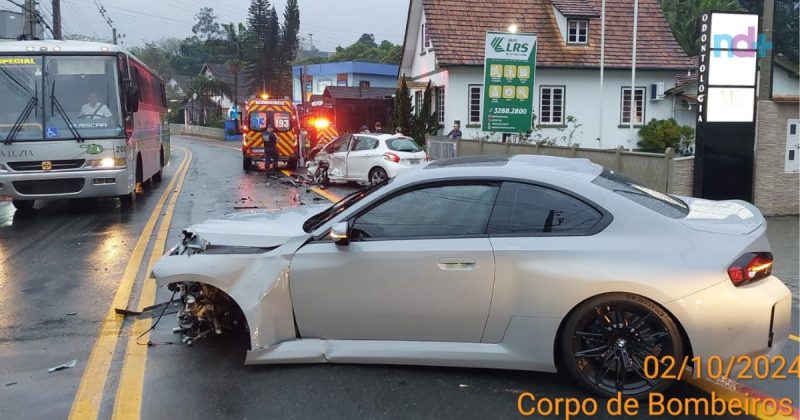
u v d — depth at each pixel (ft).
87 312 19.75
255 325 15.14
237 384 14.48
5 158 36.81
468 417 13.02
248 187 55.11
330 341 15.20
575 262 13.47
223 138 172.86
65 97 38.32
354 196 17.46
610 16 89.30
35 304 20.61
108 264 26.11
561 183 14.16
